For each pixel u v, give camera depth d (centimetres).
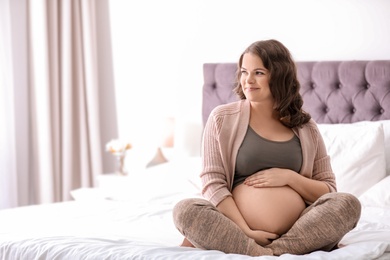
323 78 386
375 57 377
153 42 480
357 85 375
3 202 490
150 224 298
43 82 497
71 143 513
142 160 454
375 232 243
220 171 237
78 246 231
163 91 475
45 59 497
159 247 222
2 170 488
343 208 213
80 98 518
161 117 466
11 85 489
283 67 238
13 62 495
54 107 509
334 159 337
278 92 238
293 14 407
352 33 384
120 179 428
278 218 227
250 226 229
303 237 214
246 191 234
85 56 514
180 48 463
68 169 511
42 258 232
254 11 424
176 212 220
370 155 332
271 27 417
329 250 222
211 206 222
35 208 350
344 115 380
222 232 215
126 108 504
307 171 243
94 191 403
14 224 305
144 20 484
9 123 489
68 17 509
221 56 441
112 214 325
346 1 385
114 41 508
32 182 511
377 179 330
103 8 521
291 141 241
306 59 404
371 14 377
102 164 534
